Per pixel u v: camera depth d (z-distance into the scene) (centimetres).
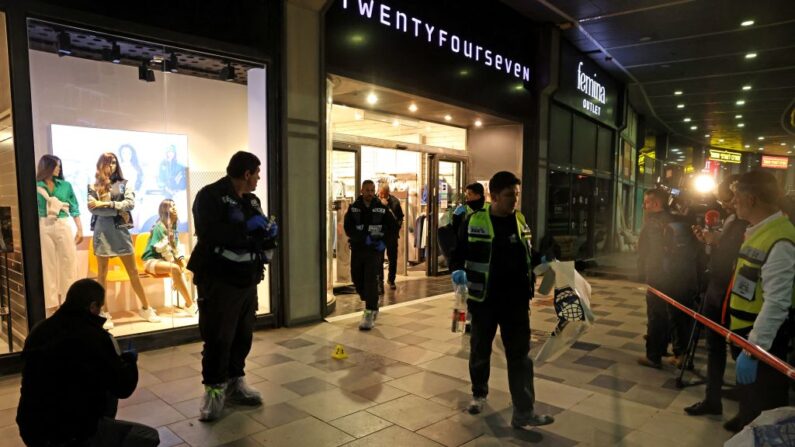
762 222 276
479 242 336
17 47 407
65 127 500
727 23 977
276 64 566
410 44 733
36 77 477
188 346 504
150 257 573
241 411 354
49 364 219
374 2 675
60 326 225
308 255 601
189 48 502
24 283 422
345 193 862
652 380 426
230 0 523
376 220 571
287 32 568
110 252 529
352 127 995
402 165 1063
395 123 964
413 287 855
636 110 1862
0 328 430
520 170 1019
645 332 586
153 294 594
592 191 1359
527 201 1039
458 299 489
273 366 448
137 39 473
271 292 576
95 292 235
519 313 333
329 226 682
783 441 196
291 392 388
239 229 336
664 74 1371
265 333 558
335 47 627
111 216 528
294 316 589
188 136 602
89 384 223
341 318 631
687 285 443
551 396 390
